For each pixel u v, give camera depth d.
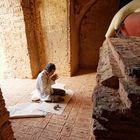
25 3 3.59
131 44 1.21
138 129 0.69
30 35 3.89
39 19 3.94
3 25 3.72
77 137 2.06
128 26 1.45
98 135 0.73
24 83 3.82
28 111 2.60
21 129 2.22
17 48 3.86
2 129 1.37
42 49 4.24
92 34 4.77
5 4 3.52
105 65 1.16
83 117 2.47
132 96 0.66
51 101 2.88
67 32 3.85
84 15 4.52
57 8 3.71
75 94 3.21
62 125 2.30
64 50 4.04
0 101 1.36
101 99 0.78
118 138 0.72
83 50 5.01
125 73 0.78
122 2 4.32
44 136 2.09
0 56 4.07
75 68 4.62
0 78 4.17
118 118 0.70
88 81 3.90
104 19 4.54
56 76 3.19
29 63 3.92
